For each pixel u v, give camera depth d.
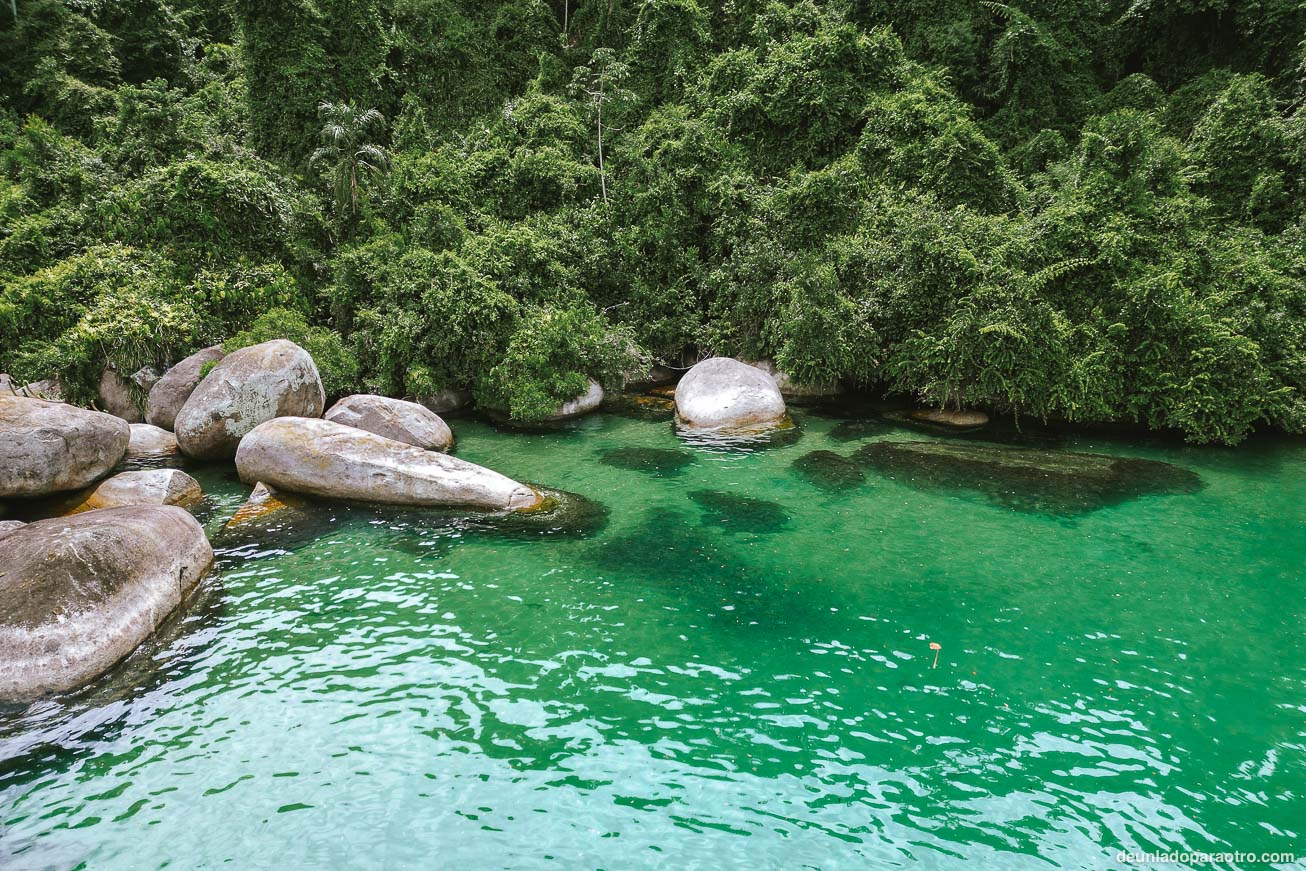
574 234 21.19
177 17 35.84
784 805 4.69
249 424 12.95
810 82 23.81
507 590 7.85
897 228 17.08
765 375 16.00
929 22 26.61
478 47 30.55
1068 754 5.15
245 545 9.03
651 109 27.88
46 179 21.61
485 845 4.36
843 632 6.89
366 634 6.94
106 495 10.19
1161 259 14.91
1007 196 19.61
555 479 11.80
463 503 10.25
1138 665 6.29
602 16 30.91
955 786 4.84
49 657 5.93
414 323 16.59
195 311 16.75
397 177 21.25
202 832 4.48
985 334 14.16
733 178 21.95
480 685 6.08
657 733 5.44
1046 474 11.67
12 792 4.85
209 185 17.95
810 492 11.00
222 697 5.94
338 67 27.09
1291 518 9.73
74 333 15.15
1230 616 7.12
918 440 13.89
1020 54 24.42
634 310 20.78
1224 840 4.34
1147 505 10.30
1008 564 8.38
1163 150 16.89
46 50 31.12
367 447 10.62
